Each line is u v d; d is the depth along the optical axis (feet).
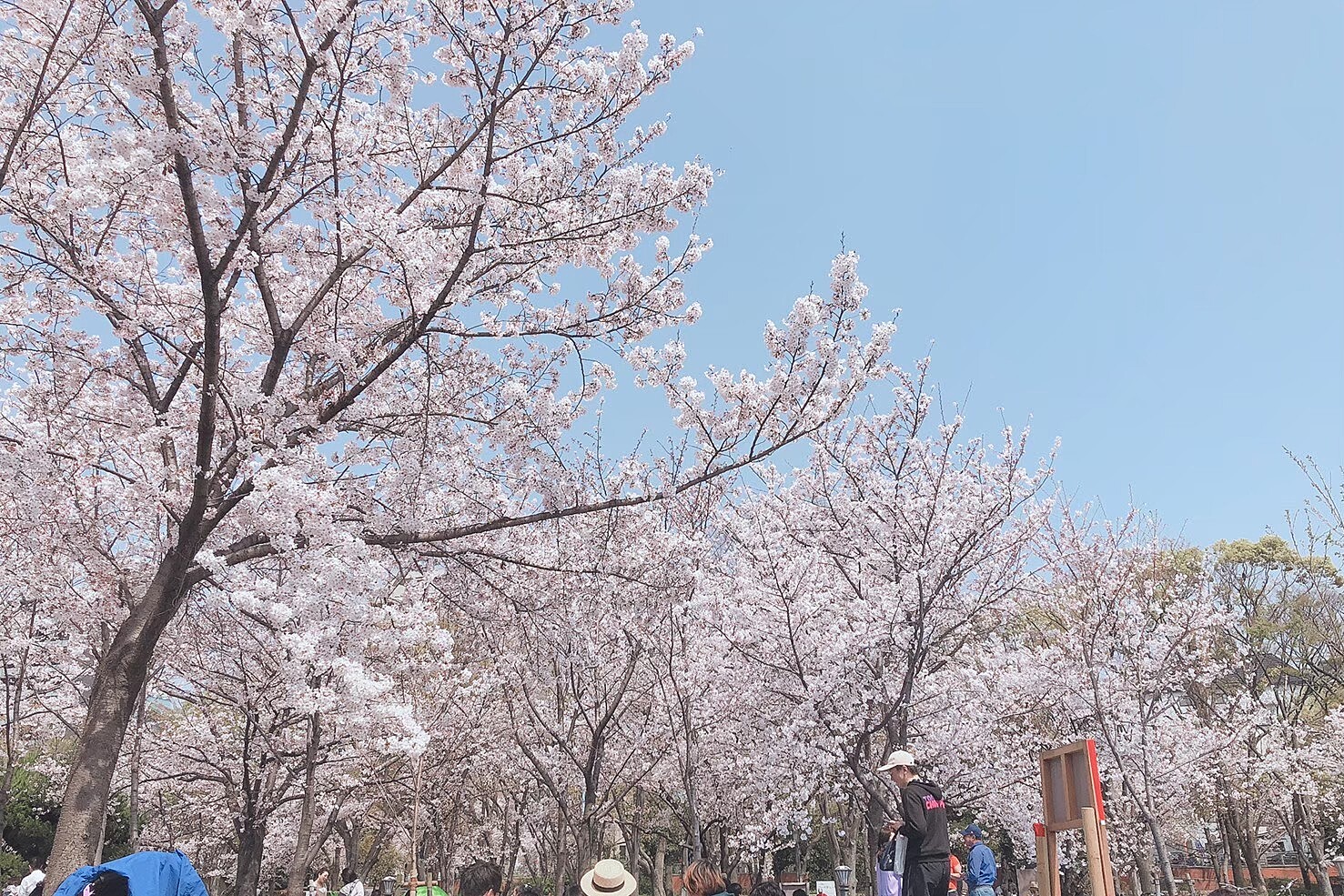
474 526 25.44
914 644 35.42
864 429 40.47
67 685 38.52
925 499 37.29
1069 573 44.78
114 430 26.63
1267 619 70.23
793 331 25.71
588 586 33.81
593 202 25.45
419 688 40.37
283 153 20.43
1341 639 63.05
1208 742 51.55
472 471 29.55
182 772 41.32
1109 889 15.25
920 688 37.52
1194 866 100.27
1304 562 70.13
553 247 24.99
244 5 21.13
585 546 36.42
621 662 42.60
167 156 18.85
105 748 19.67
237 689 36.58
